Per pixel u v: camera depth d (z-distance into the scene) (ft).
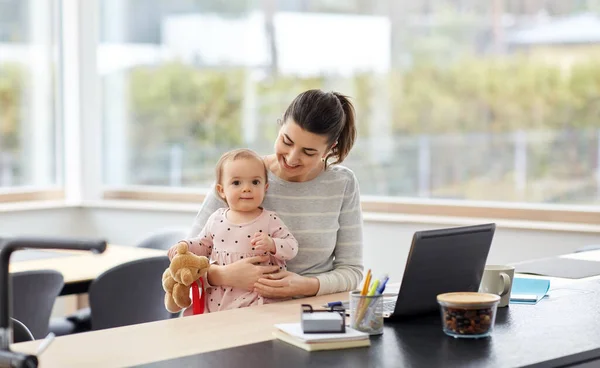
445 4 14.97
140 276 10.75
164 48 18.01
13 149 17.87
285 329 6.01
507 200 14.67
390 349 5.71
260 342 5.92
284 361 5.41
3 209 16.85
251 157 7.97
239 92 17.22
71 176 18.72
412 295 6.55
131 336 6.12
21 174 18.02
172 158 18.07
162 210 17.30
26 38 17.99
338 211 8.27
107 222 17.99
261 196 7.94
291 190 8.14
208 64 17.54
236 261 7.80
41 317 10.26
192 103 17.76
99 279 10.50
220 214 8.05
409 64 15.35
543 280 8.09
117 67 18.48
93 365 5.33
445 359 5.45
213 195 8.20
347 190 8.33
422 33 15.21
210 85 17.53
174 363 5.36
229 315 6.88
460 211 14.98
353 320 6.13
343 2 15.93
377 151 15.75
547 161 14.32
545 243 13.91
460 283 6.86
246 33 17.07
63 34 18.56
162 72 18.04
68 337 6.08
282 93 16.70
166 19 17.95
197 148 17.78
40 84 18.29
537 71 14.28
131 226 17.72
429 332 6.22
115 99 18.56
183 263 7.36
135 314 10.85
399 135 15.53
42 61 18.30
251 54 17.03
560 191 14.24
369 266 15.39
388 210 15.60
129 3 18.30
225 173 7.95
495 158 14.74
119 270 10.57
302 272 8.14
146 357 5.52
